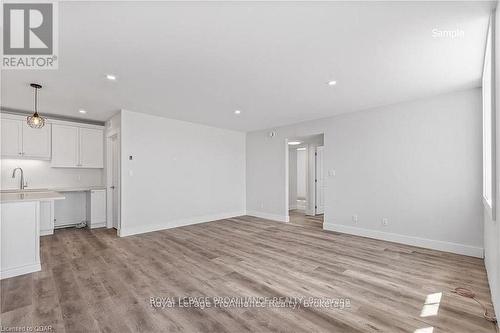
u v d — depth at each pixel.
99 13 1.80
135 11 1.78
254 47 2.30
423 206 3.82
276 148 6.21
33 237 2.88
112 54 2.42
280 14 1.82
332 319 1.93
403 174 4.02
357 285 2.53
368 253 3.54
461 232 3.47
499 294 1.73
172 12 1.79
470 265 3.05
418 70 2.80
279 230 5.04
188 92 3.55
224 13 1.81
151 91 3.51
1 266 2.68
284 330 1.80
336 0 1.66
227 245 3.97
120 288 2.46
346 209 4.77
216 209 6.23
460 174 3.48
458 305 2.13
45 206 4.64
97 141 5.45
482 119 3.23
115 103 4.12
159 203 5.10
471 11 1.77
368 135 4.45
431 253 3.52
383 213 4.25
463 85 3.29
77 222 5.38
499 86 1.70
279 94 3.63
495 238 1.99
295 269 2.96
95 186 5.52
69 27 1.97
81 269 2.95
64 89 3.39
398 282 2.59
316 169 7.09
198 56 2.48
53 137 4.88
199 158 5.87
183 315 1.99
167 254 3.52
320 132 5.24
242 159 6.95
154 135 5.04
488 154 2.70
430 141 3.75
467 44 2.22
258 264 3.12
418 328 1.82
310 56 2.48
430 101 3.75
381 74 2.91
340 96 3.75
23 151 4.52
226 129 6.51
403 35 2.09
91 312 2.03
